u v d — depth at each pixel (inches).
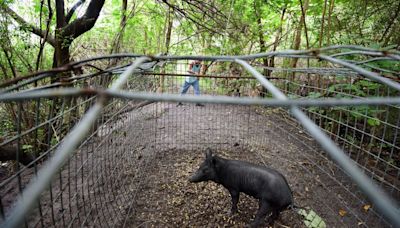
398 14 177.9
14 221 12.5
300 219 111.4
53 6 193.2
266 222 110.9
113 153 101.7
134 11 256.1
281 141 170.7
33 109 128.9
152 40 355.3
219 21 249.8
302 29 249.3
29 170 121.3
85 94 22.7
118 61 127.7
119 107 100.3
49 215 90.7
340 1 197.8
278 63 305.1
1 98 24.5
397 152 141.5
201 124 203.5
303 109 127.3
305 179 138.1
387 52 45.4
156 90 177.8
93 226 88.4
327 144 18.2
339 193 125.5
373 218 108.9
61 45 168.6
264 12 258.1
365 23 206.5
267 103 23.0
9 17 152.0
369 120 117.6
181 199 124.3
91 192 109.7
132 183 129.0
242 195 130.2
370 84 109.1
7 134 132.7
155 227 106.4
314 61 223.8
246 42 257.8
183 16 246.4
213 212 116.8
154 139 180.4
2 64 160.7
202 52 281.6
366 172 122.2
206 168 114.6
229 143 179.0
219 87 210.2
